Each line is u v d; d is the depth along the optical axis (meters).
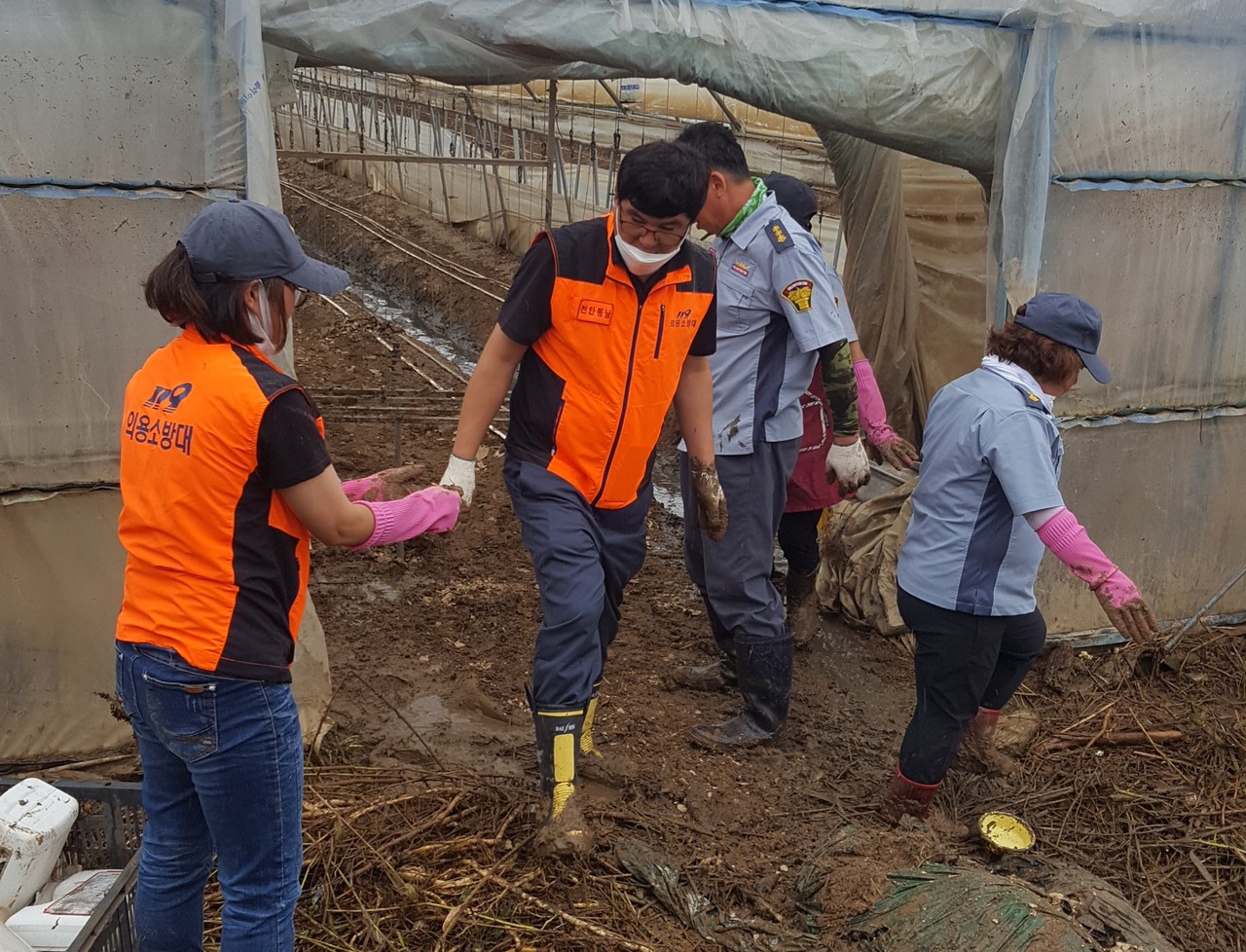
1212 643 4.96
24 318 3.35
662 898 3.08
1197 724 4.30
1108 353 4.66
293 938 2.50
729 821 3.51
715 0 3.84
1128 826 3.67
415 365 9.17
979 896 2.90
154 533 2.06
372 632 4.64
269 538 2.10
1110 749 4.14
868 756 3.99
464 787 3.49
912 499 3.32
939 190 6.68
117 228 3.37
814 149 8.23
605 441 3.04
